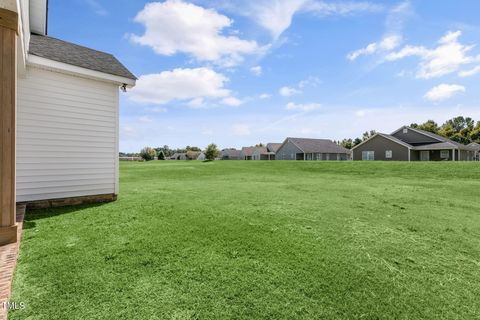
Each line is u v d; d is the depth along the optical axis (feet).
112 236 12.81
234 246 11.80
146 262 10.05
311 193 27.81
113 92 21.49
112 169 21.57
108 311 7.12
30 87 17.70
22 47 12.72
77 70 18.74
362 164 68.18
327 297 8.04
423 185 36.29
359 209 19.90
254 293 8.16
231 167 72.69
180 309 7.31
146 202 21.12
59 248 11.19
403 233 14.24
